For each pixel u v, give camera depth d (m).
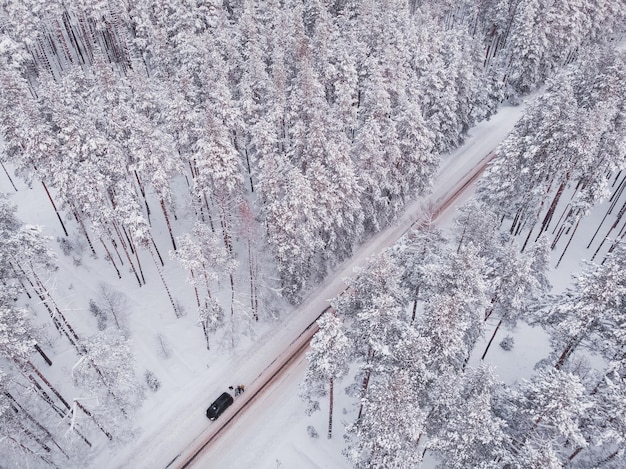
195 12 52.75
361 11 54.50
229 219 40.28
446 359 23.42
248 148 44.44
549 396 21.14
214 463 29.38
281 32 50.75
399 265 31.11
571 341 26.27
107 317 36.19
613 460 24.06
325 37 49.12
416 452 22.12
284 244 33.78
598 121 34.03
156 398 32.47
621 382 22.89
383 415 20.53
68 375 32.22
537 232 46.09
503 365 34.09
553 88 42.53
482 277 27.05
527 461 19.81
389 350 23.59
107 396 29.77
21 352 24.03
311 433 30.58
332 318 23.22
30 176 44.41
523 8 63.97
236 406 32.59
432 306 23.72
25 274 30.91
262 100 45.22
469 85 52.44
